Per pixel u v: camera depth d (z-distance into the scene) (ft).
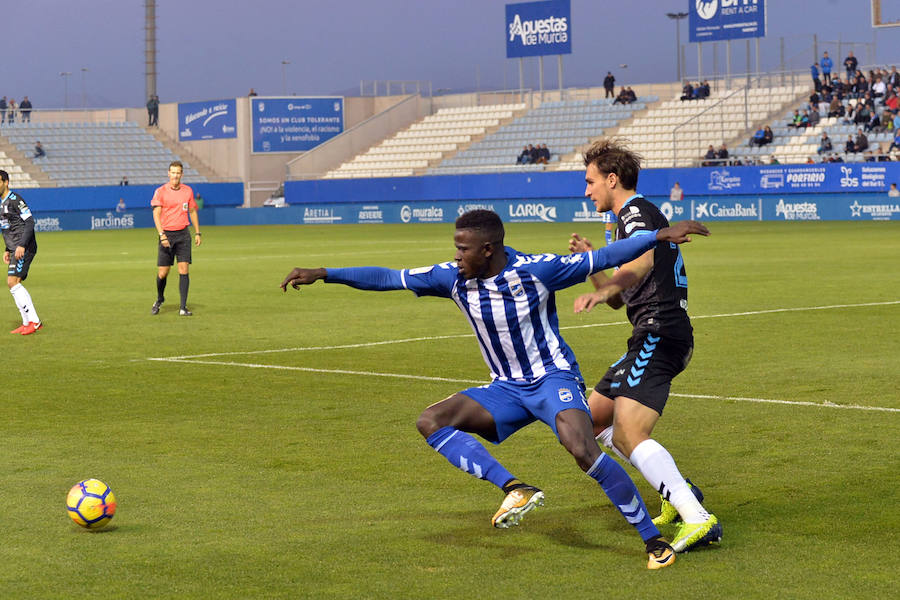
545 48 456.04
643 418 41.88
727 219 357.00
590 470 39.73
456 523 45.62
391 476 53.42
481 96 480.64
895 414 65.41
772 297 132.77
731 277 160.56
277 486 51.75
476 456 40.73
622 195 44.01
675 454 56.70
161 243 124.47
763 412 66.59
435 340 101.45
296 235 333.21
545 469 54.39
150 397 74.95
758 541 42.55
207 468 55.26
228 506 48.44
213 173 493.77
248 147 480.23
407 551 41.98
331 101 491.72
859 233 266.36
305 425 65.21
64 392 77.25
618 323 112.68
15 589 38.22
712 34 416.46
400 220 418.31
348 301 138.41
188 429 64.54
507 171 416.46
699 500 44.60
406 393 75.20
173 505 48.67
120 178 475.72
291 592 37.60
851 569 39.06
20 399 74.69
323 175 466.70
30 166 462.60
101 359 92.58
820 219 339.36
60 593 37.78
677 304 42.57
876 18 364.38
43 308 134.51
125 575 39.52
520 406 41.91
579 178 377.71
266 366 87.56
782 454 56.34
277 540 43.47
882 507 46.68
